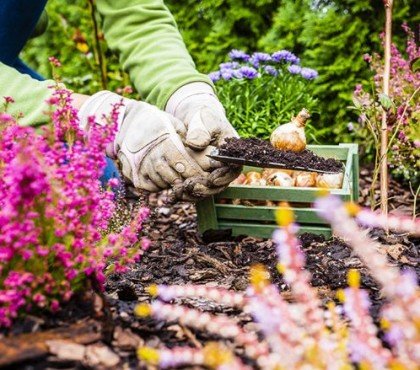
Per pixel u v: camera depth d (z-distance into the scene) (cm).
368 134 349
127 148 207
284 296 174
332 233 221
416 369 109
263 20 401
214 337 138
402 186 320
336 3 380
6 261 129
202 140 204
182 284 193
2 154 143
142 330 138
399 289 112
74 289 140
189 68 229
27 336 125
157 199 319
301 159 210
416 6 371
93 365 120
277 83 330
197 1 408
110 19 243
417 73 286
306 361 112
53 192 135
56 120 152
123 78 396
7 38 250
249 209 232
